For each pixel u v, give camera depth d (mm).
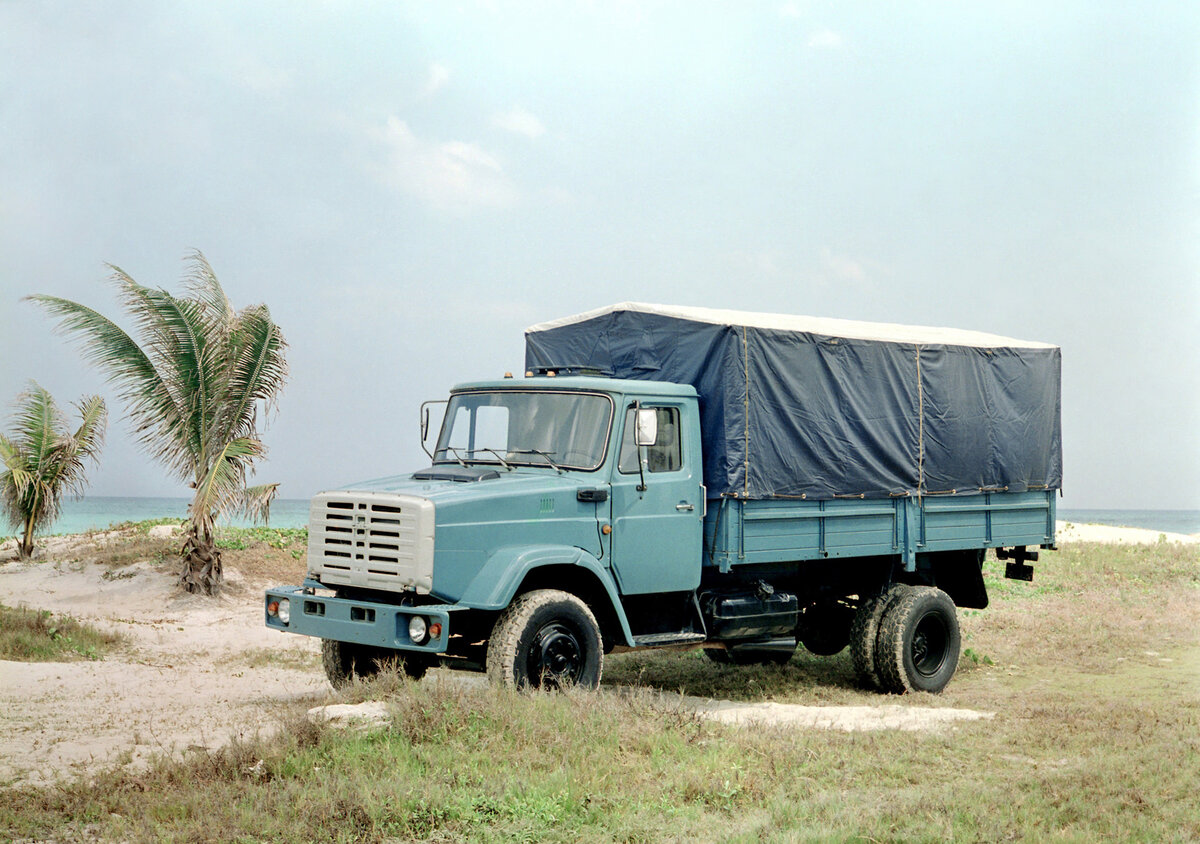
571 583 9578
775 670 12617
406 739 7199
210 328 17672
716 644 10586
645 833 5859
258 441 18141
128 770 6801
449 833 5754
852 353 11203
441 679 8273
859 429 11227
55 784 6461
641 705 8492
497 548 8789
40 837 5645
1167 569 22734
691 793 6613
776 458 10477
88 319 17156
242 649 13805
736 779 6906
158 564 19797
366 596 9023
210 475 17672
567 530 9227
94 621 15281
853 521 11266
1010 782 7078
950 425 12172
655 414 9258
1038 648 14383
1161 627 16062
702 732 8031
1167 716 9562
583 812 6156
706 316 10547
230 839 5488
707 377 10398
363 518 8836
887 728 8945
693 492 10172
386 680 8781
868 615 11547
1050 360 13391
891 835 5875
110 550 21141
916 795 6668
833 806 6344
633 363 11164
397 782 6289
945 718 9781
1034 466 13148
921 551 11977
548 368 10602
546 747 7215
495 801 6125
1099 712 9805
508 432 10094
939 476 12078
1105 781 7047
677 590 10062
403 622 8430
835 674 12633
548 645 8656
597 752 7172
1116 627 15984
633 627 10047
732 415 10172
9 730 8062
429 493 8734
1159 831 6105
